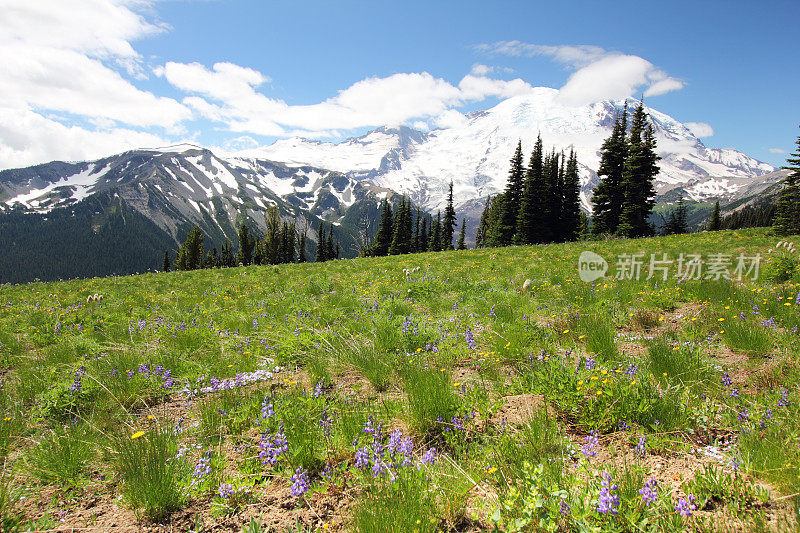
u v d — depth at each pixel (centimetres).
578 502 288
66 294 1728
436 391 456
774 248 1681
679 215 8900
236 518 328
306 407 463
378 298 1108
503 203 6969
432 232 10238
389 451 365
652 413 407
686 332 678
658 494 298
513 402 485
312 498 344
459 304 994
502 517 292
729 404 436
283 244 11456
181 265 10994
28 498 360
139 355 698
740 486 303
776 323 674
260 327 865
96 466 400
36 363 682
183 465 378
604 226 5350
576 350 612
